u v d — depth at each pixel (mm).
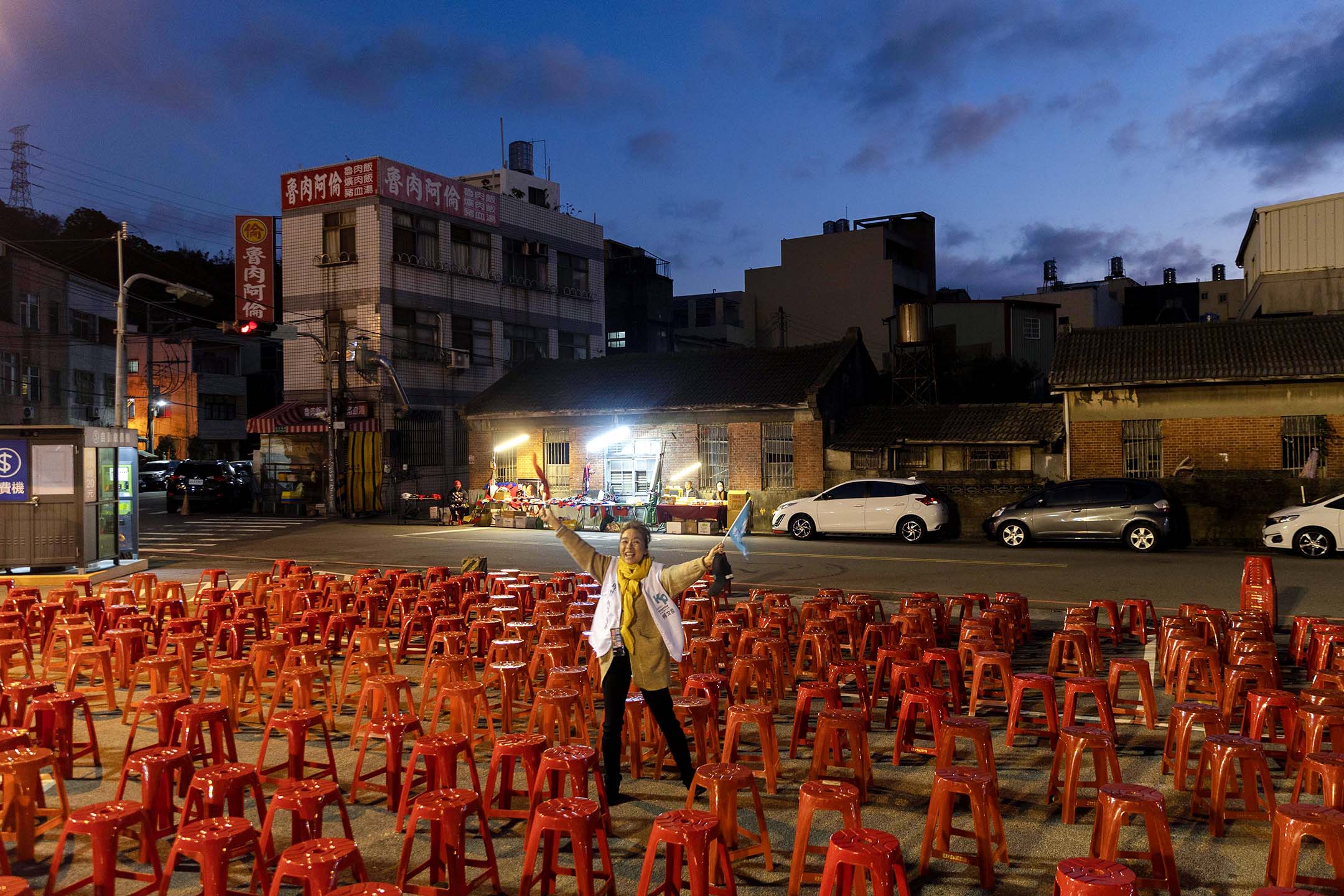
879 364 52750
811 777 5965
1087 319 57250
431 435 35312
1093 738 5438
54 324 40844
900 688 7527
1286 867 4262
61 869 4914
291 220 35438
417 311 35156
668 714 5727
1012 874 4828
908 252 57406
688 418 28297
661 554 20688
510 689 7109
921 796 5957
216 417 59469
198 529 28109
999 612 9883
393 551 21531
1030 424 25516
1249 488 20891
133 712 8000
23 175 55594
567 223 42219
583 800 4332
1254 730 6383
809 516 23719
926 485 23250
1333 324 23766
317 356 35125
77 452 15602
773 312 55375
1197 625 9797
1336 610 12844
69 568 15914
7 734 5363
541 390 32125
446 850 4336
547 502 5957
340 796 4828
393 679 6691
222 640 10148
